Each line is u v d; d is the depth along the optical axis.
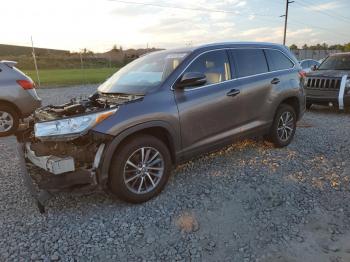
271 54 5.50
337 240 3.11
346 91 8.84
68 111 3.72
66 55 50.12
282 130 5.68
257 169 4.77
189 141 4.19
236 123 4.79
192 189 4.14
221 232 3.24
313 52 43.03
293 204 3.77
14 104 7.25
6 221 3.45
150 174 3.86
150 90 3.93
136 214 3.57
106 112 3.45
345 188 4.16
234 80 4.75
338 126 7.68
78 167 3.49
